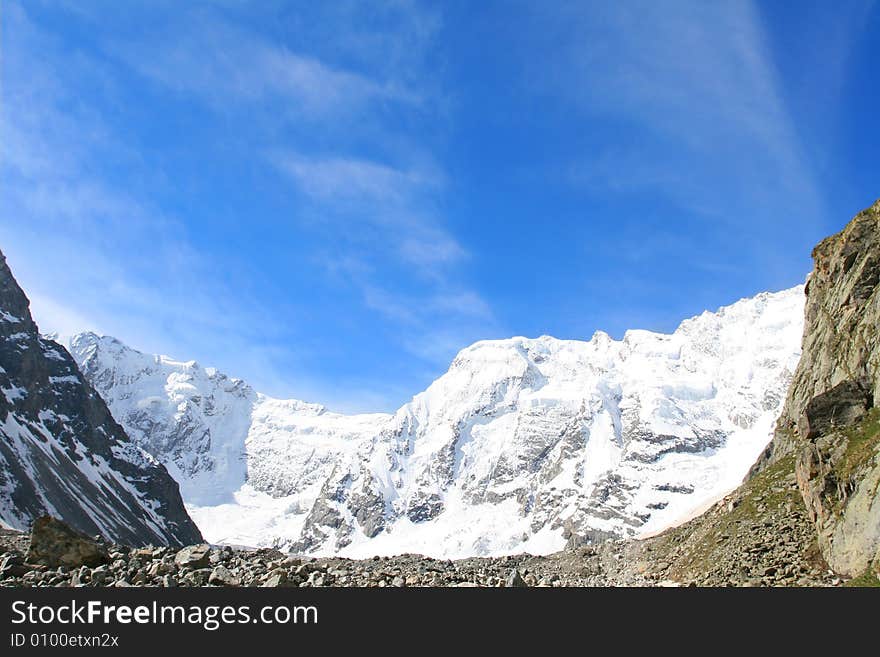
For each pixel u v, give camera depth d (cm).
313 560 6569
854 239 7512
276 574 3641
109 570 3519
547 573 8512
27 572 3425
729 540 6438
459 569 6144
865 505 4856
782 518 6228
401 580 4072
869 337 6306
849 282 7300
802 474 6125
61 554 3612
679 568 6850
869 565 4594
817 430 5959
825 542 5228
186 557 3862
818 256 8425
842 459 5422
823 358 7456
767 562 5612
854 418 5766
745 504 7006
